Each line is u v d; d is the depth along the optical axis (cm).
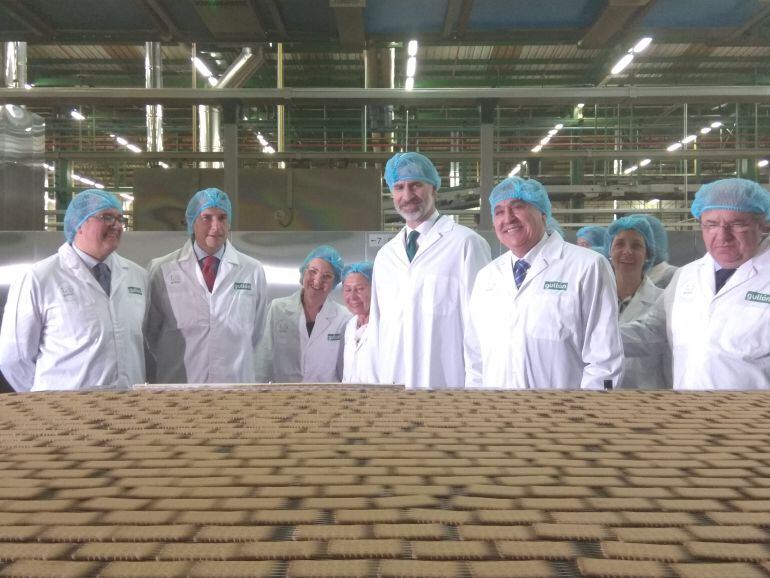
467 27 324
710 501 38
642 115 799
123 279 214
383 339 214
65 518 35
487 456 49
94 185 862
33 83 807
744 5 301
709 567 29
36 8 309
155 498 38
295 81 800
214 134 599
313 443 53
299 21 328
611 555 30
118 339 206
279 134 601
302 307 276
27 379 207
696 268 182
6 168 350
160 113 634
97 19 321
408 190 210
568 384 177
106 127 785
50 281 201
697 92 322
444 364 204
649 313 207
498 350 183
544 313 177
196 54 560
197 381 220
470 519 35
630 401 76
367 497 39
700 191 177
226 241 232
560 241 186
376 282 220
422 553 30
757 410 69
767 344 161
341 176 372
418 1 296
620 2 279
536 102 337
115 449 51
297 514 35
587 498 39
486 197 338
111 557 30
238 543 32
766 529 34
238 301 228
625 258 230
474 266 208
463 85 826
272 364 274
